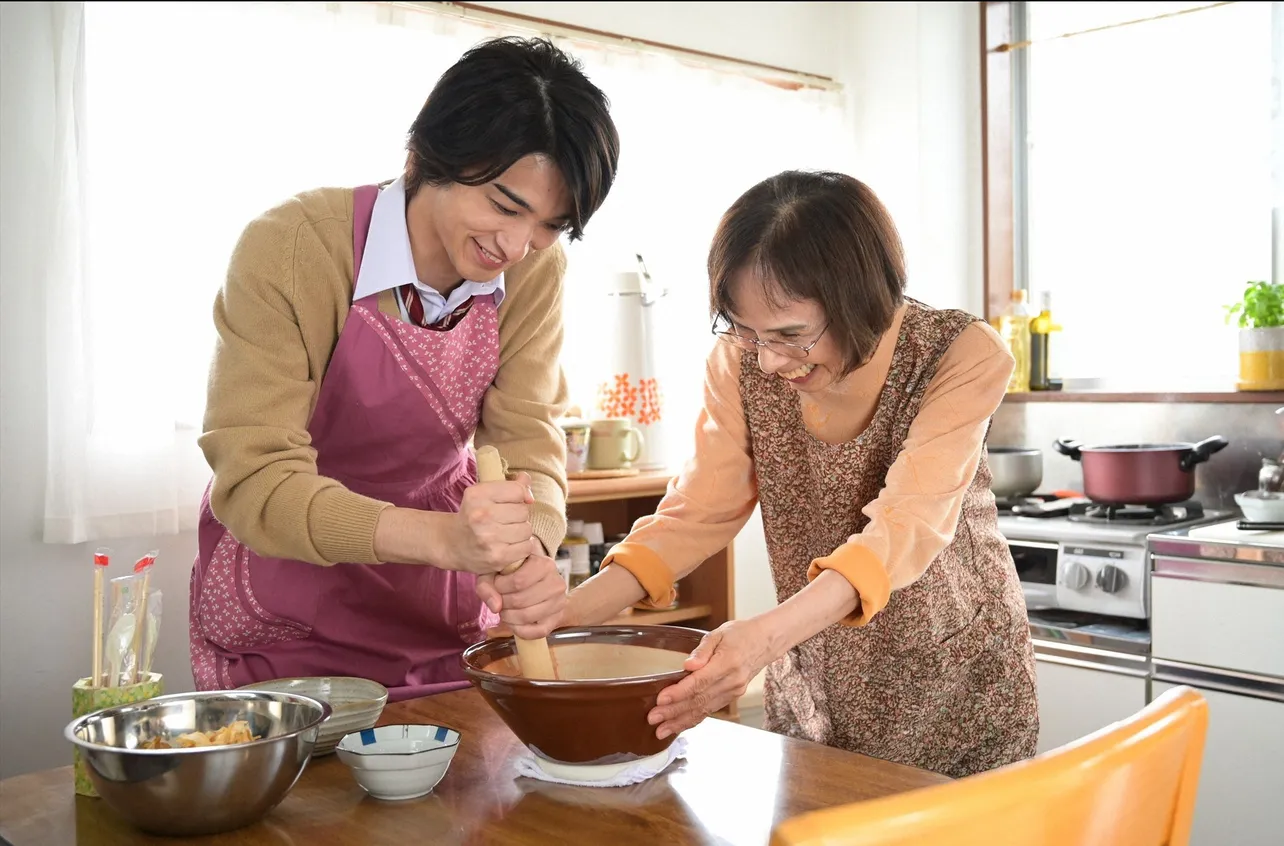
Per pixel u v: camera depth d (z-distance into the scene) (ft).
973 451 4.48
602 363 9.40
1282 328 9.12
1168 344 10.55
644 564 4.87
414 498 5.15
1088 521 8.85
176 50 7.57
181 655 7.76
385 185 4.79
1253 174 9.95
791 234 4.07
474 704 4.67
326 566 5.01
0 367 7.06
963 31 11.36
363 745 3.90
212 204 7.72
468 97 3.95
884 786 3.68
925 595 4.81
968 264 11.49
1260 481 8.14
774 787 3.70
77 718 3.78
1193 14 10.24
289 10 7.97
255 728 3.89
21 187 7.10
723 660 3.75
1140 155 10.64
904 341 4.72
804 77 11.15
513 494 3.87
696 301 10.38
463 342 4.85
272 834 3.42
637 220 9.96
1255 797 7.48
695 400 10.42
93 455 7.21
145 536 7.58
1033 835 2.28
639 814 3.50
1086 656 8.34
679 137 10.18
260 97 7.89
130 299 7.39
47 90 7.15
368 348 4.62
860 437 4.80
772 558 5.37
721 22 10.71
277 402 4.29
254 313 4.31
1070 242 11.18
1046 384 10.80
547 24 9.27
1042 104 11.31
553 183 4.09
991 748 5.08
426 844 3.31
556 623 4.06
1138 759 2.48
